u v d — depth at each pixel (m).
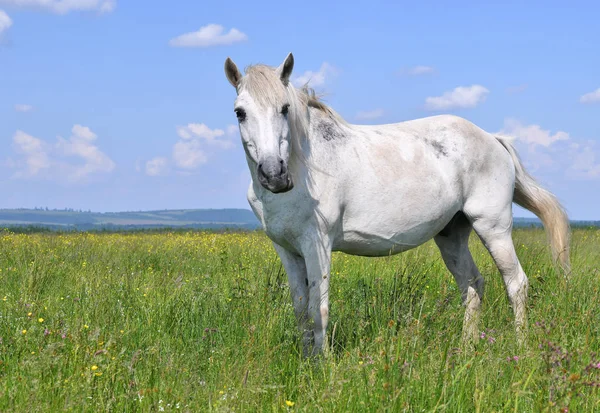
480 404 2.90
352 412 2.87
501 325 4.98
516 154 5.70
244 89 4.18
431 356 3.34
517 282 5.27
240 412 2.94
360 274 7.32
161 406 2.92
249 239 13.67
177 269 8.39
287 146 4.12
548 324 4.06
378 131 4.96
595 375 3.19
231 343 4.23
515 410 2.82
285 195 4.26
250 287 5.24
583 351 3.48
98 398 2.97
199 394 3.21
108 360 3.36
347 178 4.52
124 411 2.98
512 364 3.50
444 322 4.38
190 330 4.74
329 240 4.45
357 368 3.06
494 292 6.04
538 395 3.00
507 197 5.39
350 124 4.87
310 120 4.51
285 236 4.38
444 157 5.08
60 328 4.03
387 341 3.43
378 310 4.64
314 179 4.33
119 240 13.98
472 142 5.25
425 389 3.06
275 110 4.06
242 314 4.77
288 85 4.36
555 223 5.65
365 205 4.61
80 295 5.66
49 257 8.39
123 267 8.08
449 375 3.19
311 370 3.53
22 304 4.81
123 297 5.55
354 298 5.40
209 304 5.18
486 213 5.28
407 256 7.84
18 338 3.89
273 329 4.41
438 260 8.01
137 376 3.41
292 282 4.50
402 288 5.12
